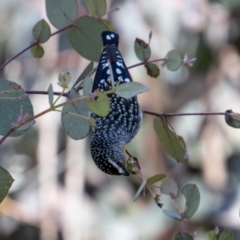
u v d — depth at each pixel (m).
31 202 11.39
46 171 11.40
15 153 11.90
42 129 11.37
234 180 11.46
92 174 11.73
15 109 5.69
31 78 11.71
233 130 11.48
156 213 11.10
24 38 11.92
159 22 11.20
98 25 6.78
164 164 11.34
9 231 11.83
